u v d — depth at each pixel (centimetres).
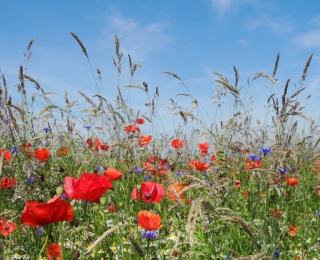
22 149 141
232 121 182
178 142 198
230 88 177
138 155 200
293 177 173
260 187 148
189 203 131
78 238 107
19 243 112
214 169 160
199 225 120
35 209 54
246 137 189
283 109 156
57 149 178
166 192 152
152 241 98
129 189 155
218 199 70
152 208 142
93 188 62
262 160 183
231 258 107
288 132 164
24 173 137
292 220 148
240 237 117
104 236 58
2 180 130
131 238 60
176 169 188
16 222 118
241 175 182
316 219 149
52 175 145
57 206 55
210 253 105
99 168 162
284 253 112
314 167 205
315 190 180
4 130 158
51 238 108
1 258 31
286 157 156
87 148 185
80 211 119
